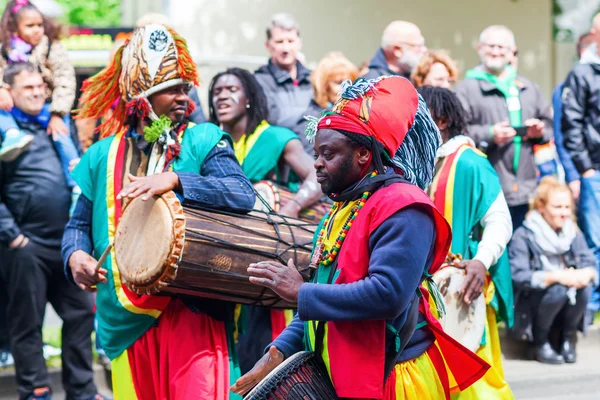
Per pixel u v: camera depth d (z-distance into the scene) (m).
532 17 16.67
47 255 7.21
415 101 4.12
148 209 4.94
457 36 16.36
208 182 5.05
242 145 7.16
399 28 9.17
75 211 5.54
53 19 7.79
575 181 9.70
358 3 15.95
